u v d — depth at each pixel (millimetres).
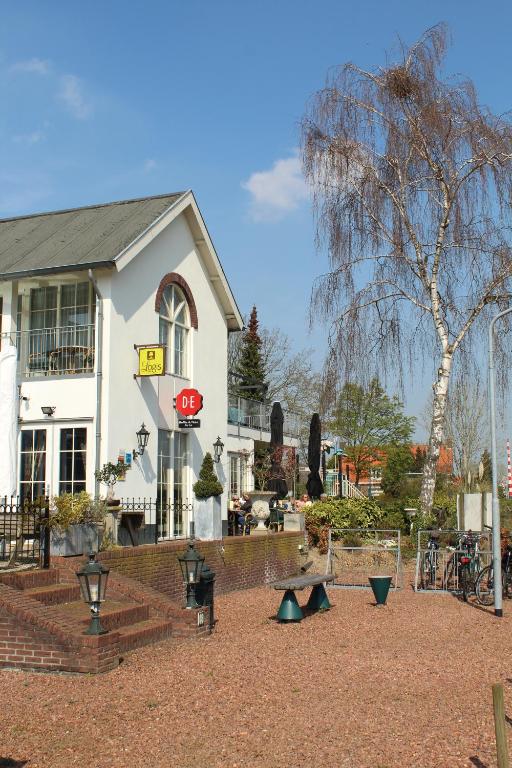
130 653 10359
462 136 21297
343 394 21953
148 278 17766
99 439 15773
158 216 17781
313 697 8367
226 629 12609
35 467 16266
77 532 12711
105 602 11758
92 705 8062
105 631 9570
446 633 12531
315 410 46125
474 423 41781
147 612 11625
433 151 21438
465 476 41438
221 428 21266
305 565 21391
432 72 21656
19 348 17016
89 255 16203
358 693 8547
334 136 22125
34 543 12836
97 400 15812
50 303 17156
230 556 17750
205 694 8461
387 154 21906
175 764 6441
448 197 21609
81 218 18953
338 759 6488
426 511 21969
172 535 18281
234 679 9133
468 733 7117
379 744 6832
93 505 13781
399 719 7566
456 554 17906
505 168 20891
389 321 21953
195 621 11531
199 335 20312
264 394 43969
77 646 9258
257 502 20906
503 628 13086
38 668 9344
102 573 9453
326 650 10969
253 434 29922
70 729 7324
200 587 12258
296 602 13609
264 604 15750
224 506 20953
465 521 18859
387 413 41812
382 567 21547
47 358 16844
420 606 15570
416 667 9914
